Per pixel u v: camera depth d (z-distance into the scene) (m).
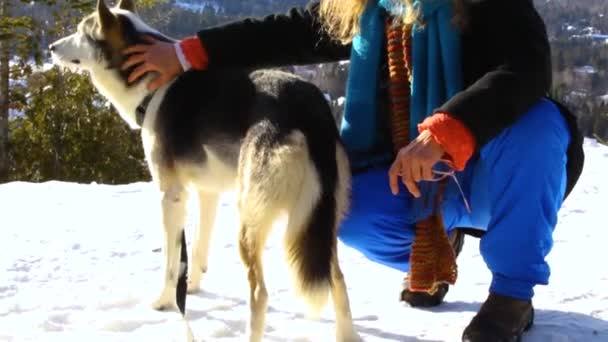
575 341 2.94
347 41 3.09
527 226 2.76
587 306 3.34
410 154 2.50
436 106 2.83
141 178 13.96
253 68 3.39
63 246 4.39
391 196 3.07
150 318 3.23
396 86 2.93
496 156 2.76
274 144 2.74
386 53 2.99
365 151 3.11
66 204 5.62
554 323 3.10
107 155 13.80
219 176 3.19
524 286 2.83
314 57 3.36
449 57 2.78
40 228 4.85
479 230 3.19
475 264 4.05
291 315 3.30
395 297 3.54
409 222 3.09
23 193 6.05
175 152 3.32
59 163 13.77
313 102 2.85
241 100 3.03
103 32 3.46
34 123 14.23
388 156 3.10
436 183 2.92
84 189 6.24
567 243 4.44
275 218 2.77
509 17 2.68
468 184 2.97
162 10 16.20
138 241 4.52
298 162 2.72
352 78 3.03
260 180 2.74
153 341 2.96
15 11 15.55
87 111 13.76
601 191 5.84
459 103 2.50
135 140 14.05
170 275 3.38
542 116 2.74
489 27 2.72
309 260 2.70
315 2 3.32
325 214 2.72
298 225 2.71
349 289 3.65
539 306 3.34
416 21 2.79
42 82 14.34
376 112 3.06
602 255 4.17
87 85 13.68
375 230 3.16
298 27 3.31
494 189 2.80
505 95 2.54
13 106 15.13
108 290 3.61
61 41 3.63
